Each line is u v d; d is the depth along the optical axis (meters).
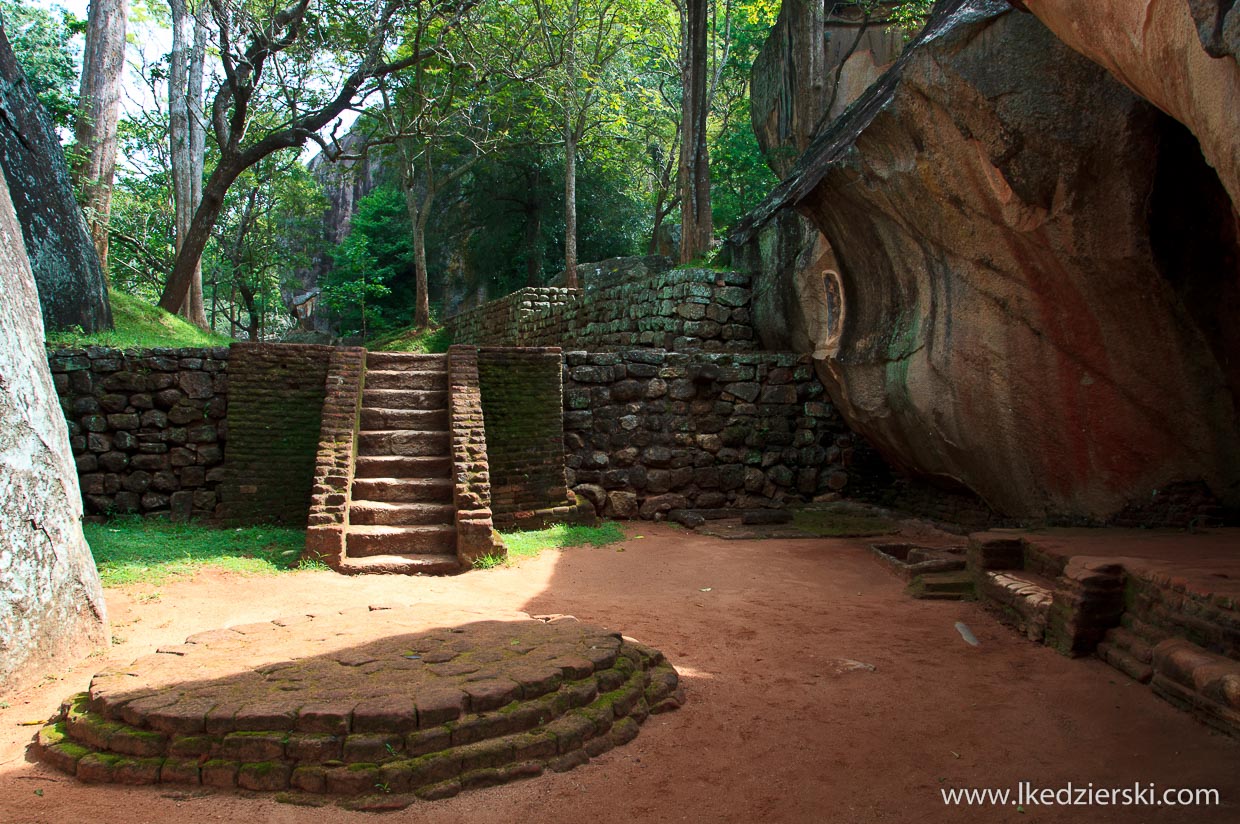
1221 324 6.05
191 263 17.08
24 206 11.14
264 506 8.38
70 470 4.81
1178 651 4.27
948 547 8.10
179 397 8.77
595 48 25.80
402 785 3.07
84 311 11.78
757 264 12.09
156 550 7.02
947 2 7.54
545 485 9.17
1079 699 4.31
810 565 7.73
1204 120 3.19
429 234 33.50
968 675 4.68
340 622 4.79
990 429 7.77
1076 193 5.81
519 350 9.27
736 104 27.33
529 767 3.29
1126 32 3.61
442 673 3.76
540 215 30.91
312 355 8.80
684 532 9.45
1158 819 3.10
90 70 17.22
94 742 3.28
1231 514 6.85
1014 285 6.81
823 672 4.71
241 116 16.78
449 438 8.31
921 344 8.19
